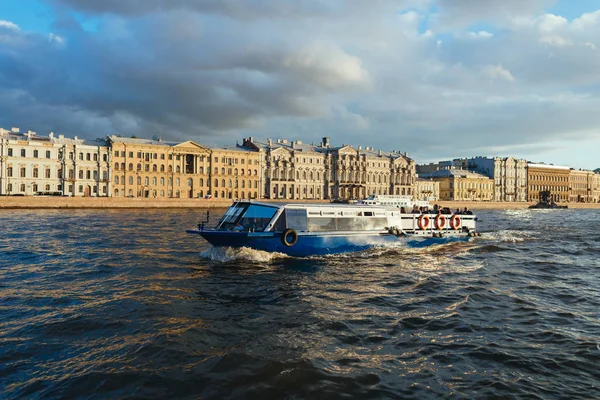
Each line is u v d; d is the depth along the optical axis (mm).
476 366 10711
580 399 9164
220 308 15250
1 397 8969
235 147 123688
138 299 16125
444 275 21766
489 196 157125
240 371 10148
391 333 12930
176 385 9492
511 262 26422
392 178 140500
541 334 12984
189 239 34812
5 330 12703
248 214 25547
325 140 141500
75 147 98125
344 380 9805
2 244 30469
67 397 9000
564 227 56062
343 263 24531
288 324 13570
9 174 90938
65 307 15062
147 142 109438
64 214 65938
